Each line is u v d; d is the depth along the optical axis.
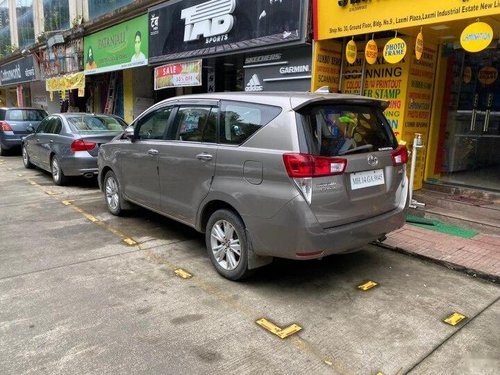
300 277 4.45
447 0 5.34
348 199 3.84
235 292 4.09
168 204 5.15
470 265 4.64
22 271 4.52
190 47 9.70
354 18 6.36
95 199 7.83
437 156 7.50
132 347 3.18
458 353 3.18
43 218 6.55
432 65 6.91
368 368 2.98
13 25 23.81
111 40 13.16
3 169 11.38
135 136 5.76
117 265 4.72
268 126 3.89
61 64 17.05
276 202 3.69
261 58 8.20
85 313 3.66
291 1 7.16
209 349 3.17
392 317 3.67
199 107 4.77
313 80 7.09
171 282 4.30
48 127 9.66
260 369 2.95
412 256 5.04
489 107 6.98
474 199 6.65
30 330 3.38
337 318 3.64
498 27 5.70
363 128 4.18
